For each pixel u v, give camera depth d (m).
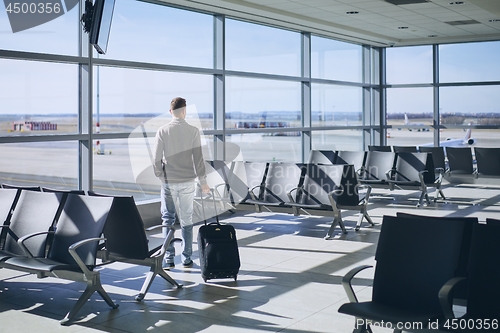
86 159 7.47
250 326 4.04
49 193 4.87
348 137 13.48
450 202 10.25
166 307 4.48
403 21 11.02
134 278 5.36
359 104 13.94
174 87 8.91
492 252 3.23
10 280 5.32
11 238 4.91
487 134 13.72
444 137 14.15
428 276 3.35
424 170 9.91
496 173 10.78
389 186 9.96
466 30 12.23
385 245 3.55
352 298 3.43
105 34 6.00
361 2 9.12
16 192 5.11
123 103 8.05
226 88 9.96
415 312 3.29
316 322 4.12
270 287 5.04
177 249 6.73
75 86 7.44
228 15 9.77
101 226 4.36
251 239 7.18
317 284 5.13
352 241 7.01
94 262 4.33
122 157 8.00
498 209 9.39
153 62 8.55
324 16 10.37
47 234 4.71
